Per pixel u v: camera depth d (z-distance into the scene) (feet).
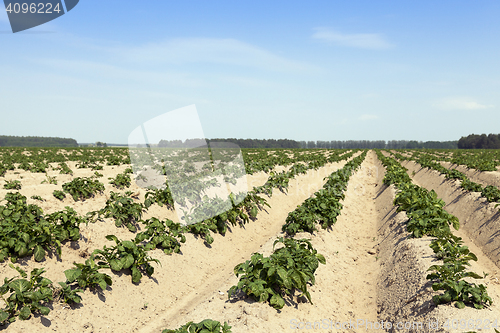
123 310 19.57
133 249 22.24
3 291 16.61
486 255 30.99
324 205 35.04
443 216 30.71
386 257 29.76
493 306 17.66
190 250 27.50
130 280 21.74
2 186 46.96
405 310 19.76
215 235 30.99
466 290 17.63
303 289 19.38
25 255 21.34
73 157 100.58
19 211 27.20
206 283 25.09
